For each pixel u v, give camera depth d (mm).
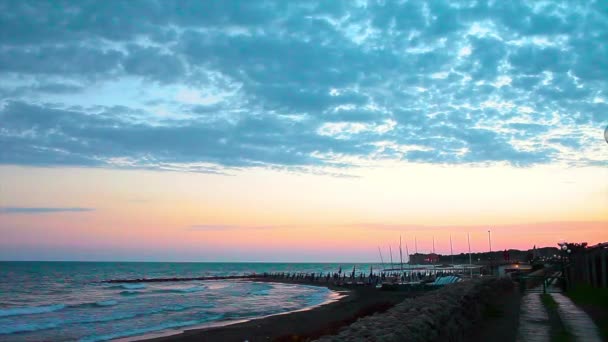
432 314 11234
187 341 27547
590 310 19047
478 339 12984
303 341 23078
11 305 54531
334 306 49906
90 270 183000
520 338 13109
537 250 110375
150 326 35250
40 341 28406
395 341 8570
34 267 199250
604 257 26062
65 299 63000
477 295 17859
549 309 19594
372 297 60969
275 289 88625
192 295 70125
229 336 28906
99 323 36969
